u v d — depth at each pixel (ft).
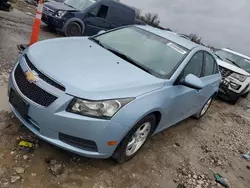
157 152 13.12
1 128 10.74
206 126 19.22
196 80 12.26
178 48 13.82
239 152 16.60
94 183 9.61
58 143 9.16
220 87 28.12
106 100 9.07
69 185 9.14
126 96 9.57
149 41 13.97
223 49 35.58
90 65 10.59
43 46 11.45
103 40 14.05
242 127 22.16
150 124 11.30
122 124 9.36
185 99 13.44
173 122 13.96
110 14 34.19
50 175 9.29
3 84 14.33
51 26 31.42
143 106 9.95
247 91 34.09
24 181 8.73
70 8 32.17
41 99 9.09
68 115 8.80
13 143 10.16
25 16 37.24
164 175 11.59
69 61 10.45
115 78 10.19
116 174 10.45
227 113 25.12
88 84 9.30
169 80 11.79
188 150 14.55
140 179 10.71
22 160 9.50
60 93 8.91
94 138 9.09
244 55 34.83
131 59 12.42
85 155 9.39
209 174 12.89
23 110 9.39
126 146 10.35
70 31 31.81
